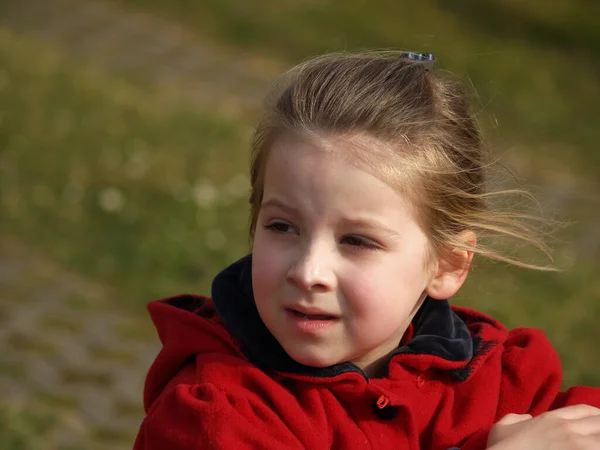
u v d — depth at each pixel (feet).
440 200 11.68
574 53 89.04
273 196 10.95
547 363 12.96
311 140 10.82
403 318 11.34
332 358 11.05
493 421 12.21
